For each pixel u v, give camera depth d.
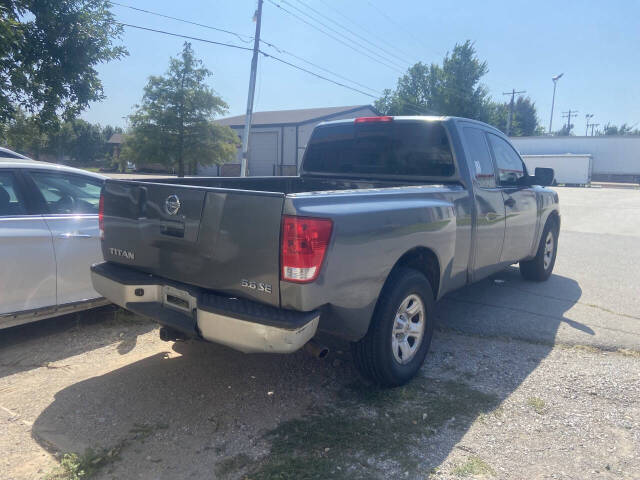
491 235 4.98
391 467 2.78
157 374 3.89
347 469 2.76
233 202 2.97
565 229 13.20
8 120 11.03
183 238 3.19
